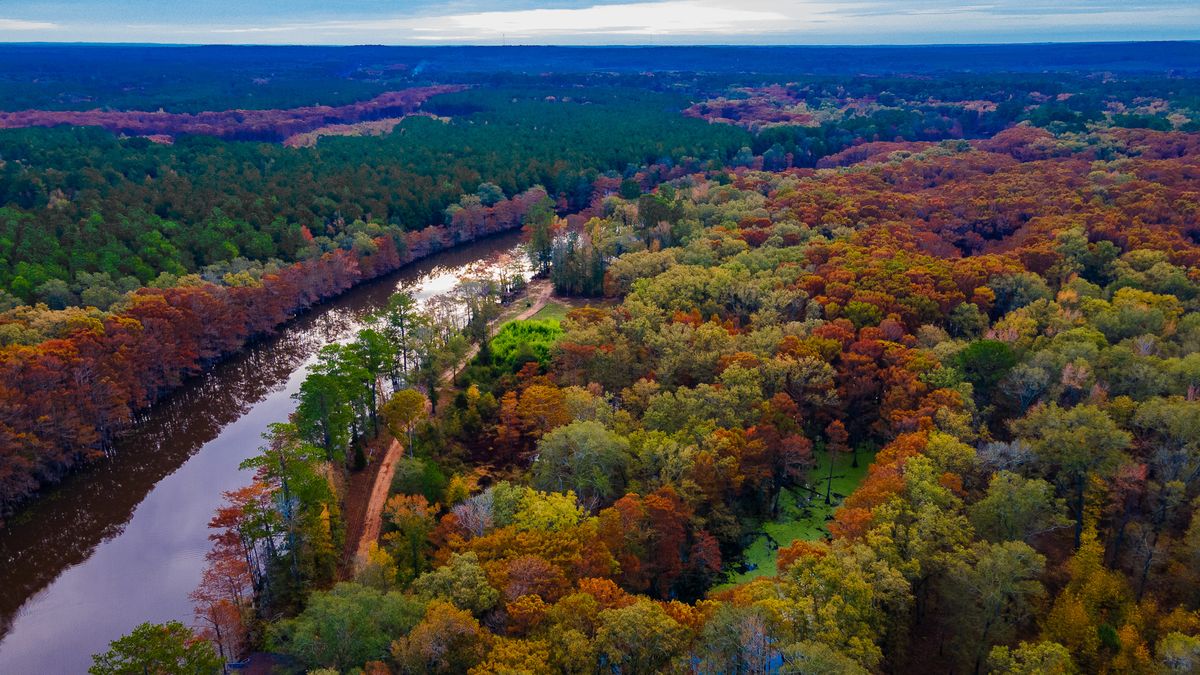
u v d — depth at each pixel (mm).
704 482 106812
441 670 74688
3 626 103562
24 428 124625
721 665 71750
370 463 131250
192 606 106062
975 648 83000
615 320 158250
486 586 82812
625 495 105125
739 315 165375
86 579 111938
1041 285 163875
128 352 147750
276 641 90312
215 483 134500
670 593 101250
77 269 183375
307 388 121500
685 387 127125
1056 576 91688
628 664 73812
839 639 72688
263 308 191375
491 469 126312
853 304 151500
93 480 134625
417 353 159500
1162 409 103750
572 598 77688
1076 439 98500
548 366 151250
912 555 86062
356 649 76438
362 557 106500
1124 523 97375
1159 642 75125
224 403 162875
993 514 91750
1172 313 148125
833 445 122875
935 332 142000
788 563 90500
